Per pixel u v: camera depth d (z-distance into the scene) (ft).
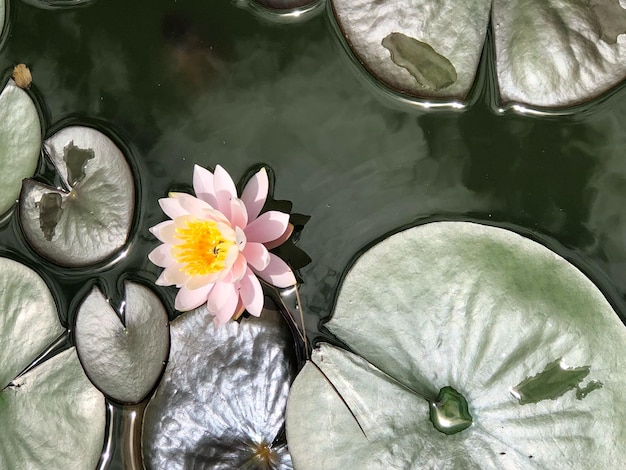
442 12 3.55
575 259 3.52
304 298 3.59
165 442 3.55
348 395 3.47
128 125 3.73
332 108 3.67
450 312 3.48
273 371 3.55
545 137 3.58
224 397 3.55
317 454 3.45
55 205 3.68
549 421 3.41
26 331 3.66
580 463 3.39
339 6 3.62
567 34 3.51
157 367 3.58
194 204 3.48
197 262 3.51
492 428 3.43
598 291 3.43
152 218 3.69
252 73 3.71
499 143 3.59
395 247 3.52
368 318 3.51
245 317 3.58
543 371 3.43
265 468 3.51
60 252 3.67
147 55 3.75
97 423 3.59
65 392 3.61
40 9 3.79
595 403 3.40
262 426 3.53
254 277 3.49
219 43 3.73
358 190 3.63
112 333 3.62
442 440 3.43
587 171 3.56
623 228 3.52
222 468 3.52
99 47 3.77
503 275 3.47
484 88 3.59
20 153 3.71
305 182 3.65
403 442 3.44
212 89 3.72
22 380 3.63
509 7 3.54
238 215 3.48
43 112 3.75
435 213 3.59
